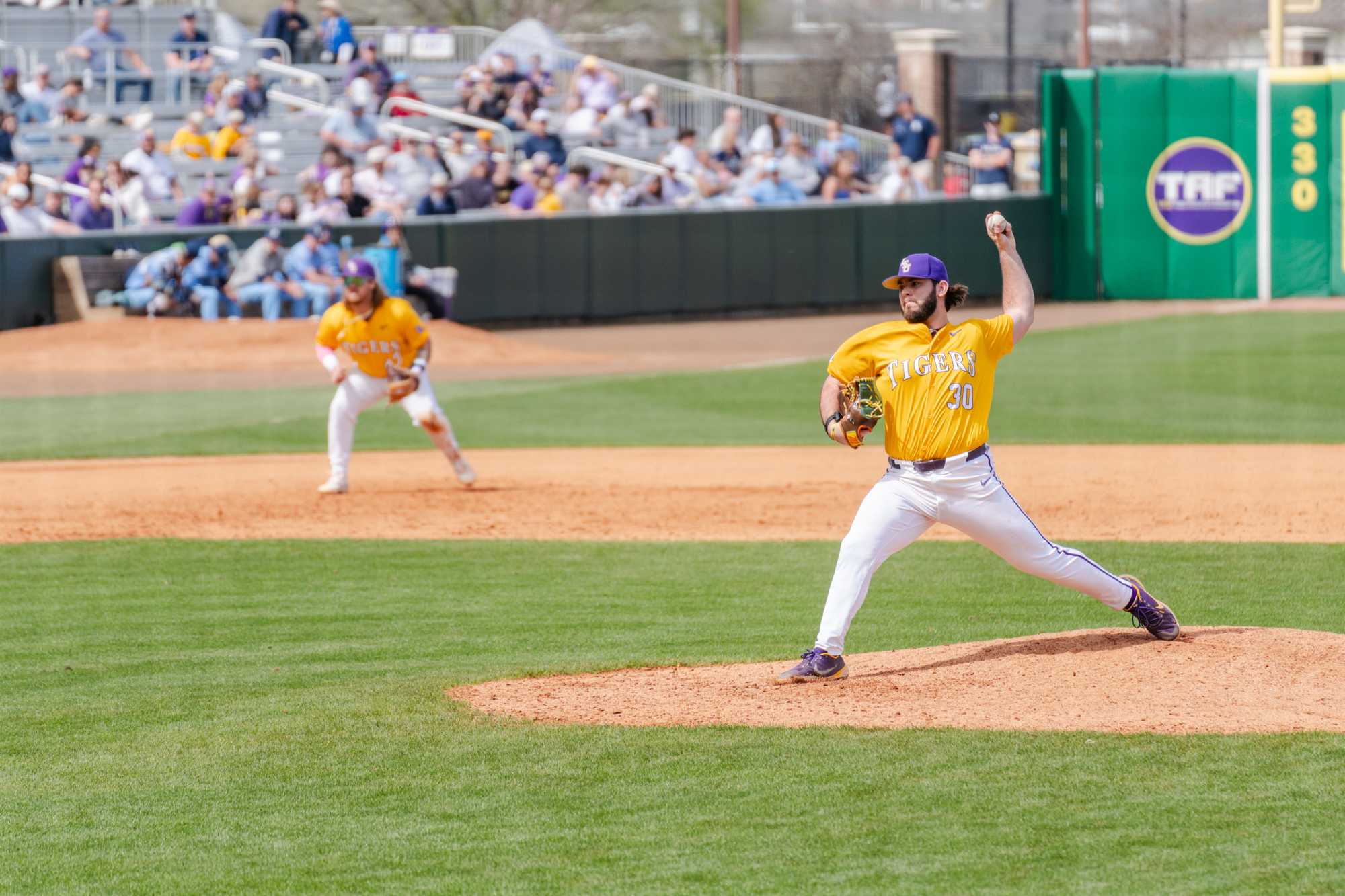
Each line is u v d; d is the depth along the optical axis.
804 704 24.70
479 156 103.56
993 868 18.34
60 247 84.75
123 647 30.31
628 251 98.94
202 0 122.25
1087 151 112.38
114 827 20.34
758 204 107.19
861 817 20.02
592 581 36.81
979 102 148.50
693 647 29.72
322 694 26.38
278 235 86.50
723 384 74.94
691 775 21.67
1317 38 138.62
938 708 24.20
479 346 85.00
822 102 149.62
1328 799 20.22
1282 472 51.97
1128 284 113.12
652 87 122.75
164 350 80.38
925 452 24.59
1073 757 21.88
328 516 45.59
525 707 25.17
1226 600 33.47
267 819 20.52
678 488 50.25
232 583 36.59
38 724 24.91
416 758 22.75
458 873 18.59
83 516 45.22
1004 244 25.06
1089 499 47.38
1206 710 23.62
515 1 195.12
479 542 41.78
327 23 121.75
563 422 65.00
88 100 106.19
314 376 76.75
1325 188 109.75
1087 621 31.58
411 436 62.19
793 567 38.53
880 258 107.31
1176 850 18.73
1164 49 183.88
